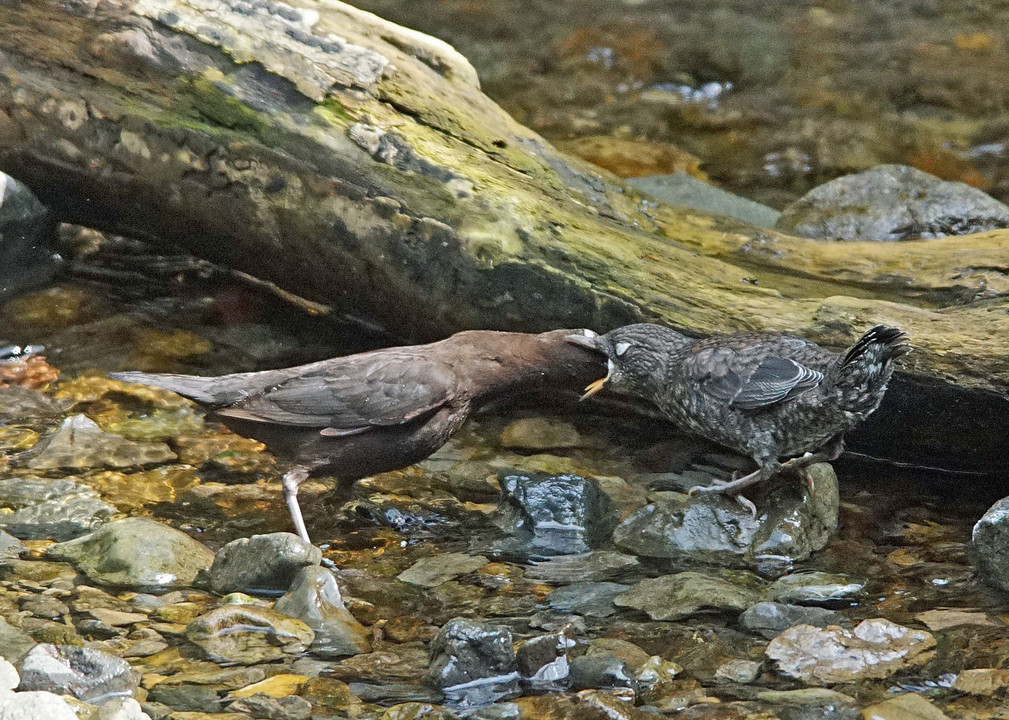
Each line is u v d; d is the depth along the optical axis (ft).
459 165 38.96
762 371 31.04
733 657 25.25
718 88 62.64
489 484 34.30
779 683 24.21
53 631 24.97
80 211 41.88
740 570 29.68
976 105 60.39
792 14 69.10
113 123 38.96
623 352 33.88
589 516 31.60
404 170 38.42
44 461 32.89
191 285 43.34
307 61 38.73
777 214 49.90
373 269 39.29
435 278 38.55
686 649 25.55
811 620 26.66
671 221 42.96
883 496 34.01
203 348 39.88
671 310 37.04
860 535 31.65
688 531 30.58
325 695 23.45
